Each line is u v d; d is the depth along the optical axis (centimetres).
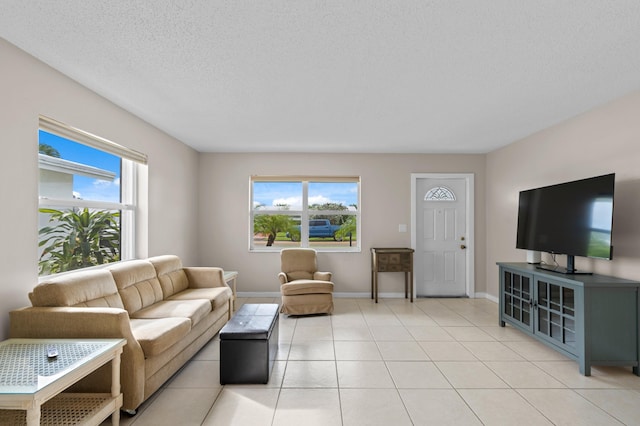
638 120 297
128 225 392
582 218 323
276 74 270
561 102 329
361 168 569
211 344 359
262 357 268
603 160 334
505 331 395
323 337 374
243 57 242
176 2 180
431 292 573
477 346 348
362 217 568
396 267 531
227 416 223
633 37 214
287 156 568
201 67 258
